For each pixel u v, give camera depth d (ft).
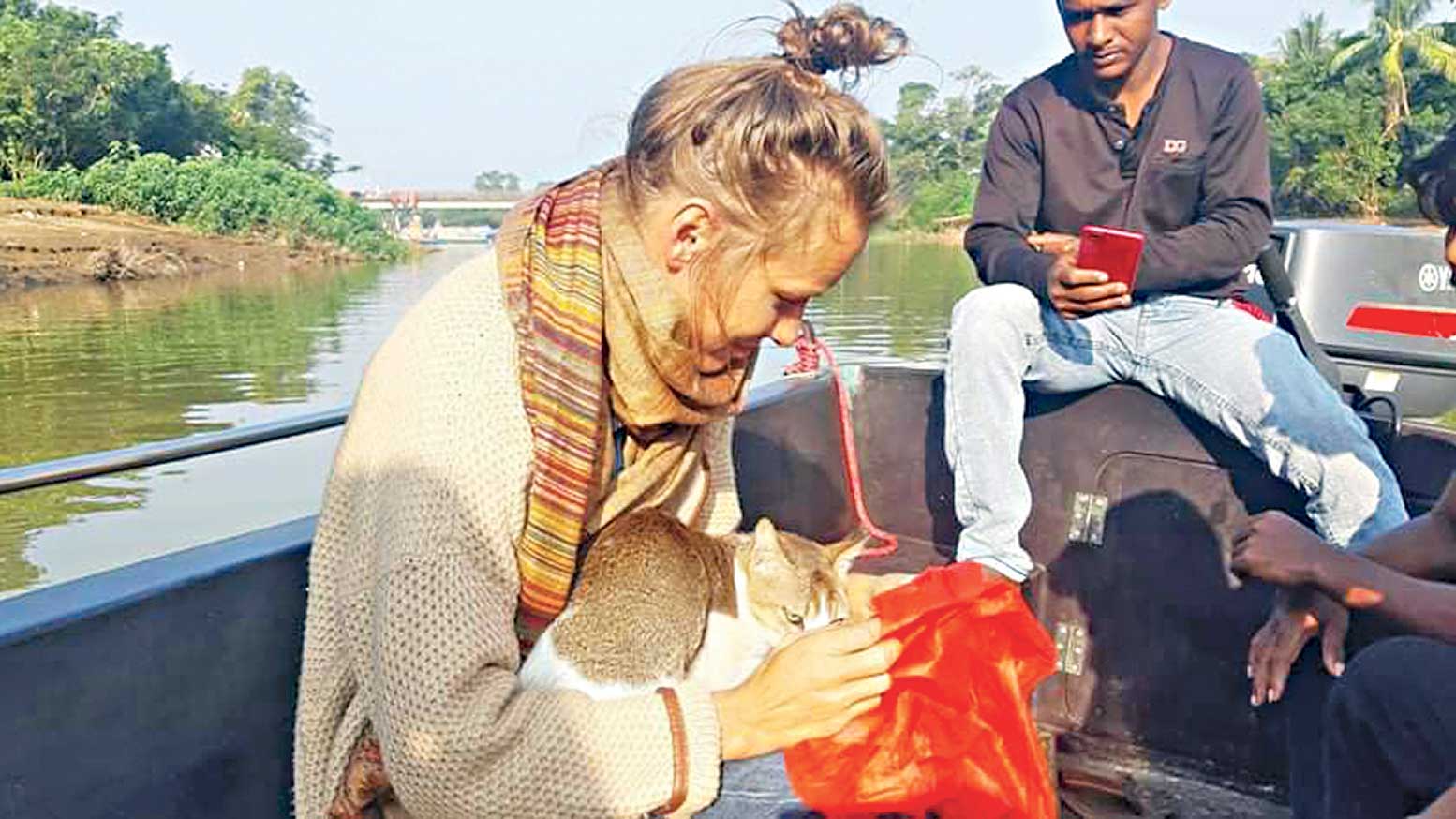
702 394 4.84
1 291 89.61
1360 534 7.89
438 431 4.33
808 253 4.45
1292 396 8.05
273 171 133.90
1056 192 9.52
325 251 125.90
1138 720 8.79
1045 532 9.18
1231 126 8.91
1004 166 9.75
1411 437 8.41
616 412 4.87
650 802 4.26
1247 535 6.81
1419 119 113.09
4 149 137.49
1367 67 119.75
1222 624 8.46
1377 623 6.88
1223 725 8.47
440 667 4.11
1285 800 8.19
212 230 121.60
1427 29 122.72
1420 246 10.80
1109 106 9.18
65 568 29.89
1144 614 8.79
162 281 101.65
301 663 5.47
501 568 4.41
